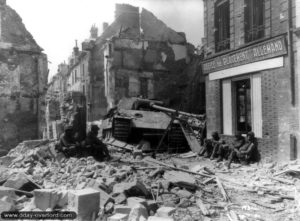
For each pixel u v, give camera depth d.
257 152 13.02
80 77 36.06
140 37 30.27
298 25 11.11
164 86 29.00
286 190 8.80
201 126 17.80
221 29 15.80
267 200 7.90
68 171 9.82
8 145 18.34
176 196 7.80
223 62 14.95
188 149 17.73
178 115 18.52
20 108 18.78
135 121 17.67
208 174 10.73
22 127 18.78
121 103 21.02
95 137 13.12
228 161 13.05
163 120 18.23
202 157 15.02
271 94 12.35
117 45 27.91
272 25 12.17
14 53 18.69
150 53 29.03
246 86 14.24
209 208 7.18
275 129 12.17
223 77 15.09
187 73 28.41
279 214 6.95
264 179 10.12
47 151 12.31
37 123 19.14
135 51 28.50
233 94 14.78
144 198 7.44
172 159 14.88
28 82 19.09
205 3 16.64
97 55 31.78
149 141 17.78
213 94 15.97
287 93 11.60
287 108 11.61
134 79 28.16
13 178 7.63
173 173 9.81
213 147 14.68
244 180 10.05
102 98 31.52
